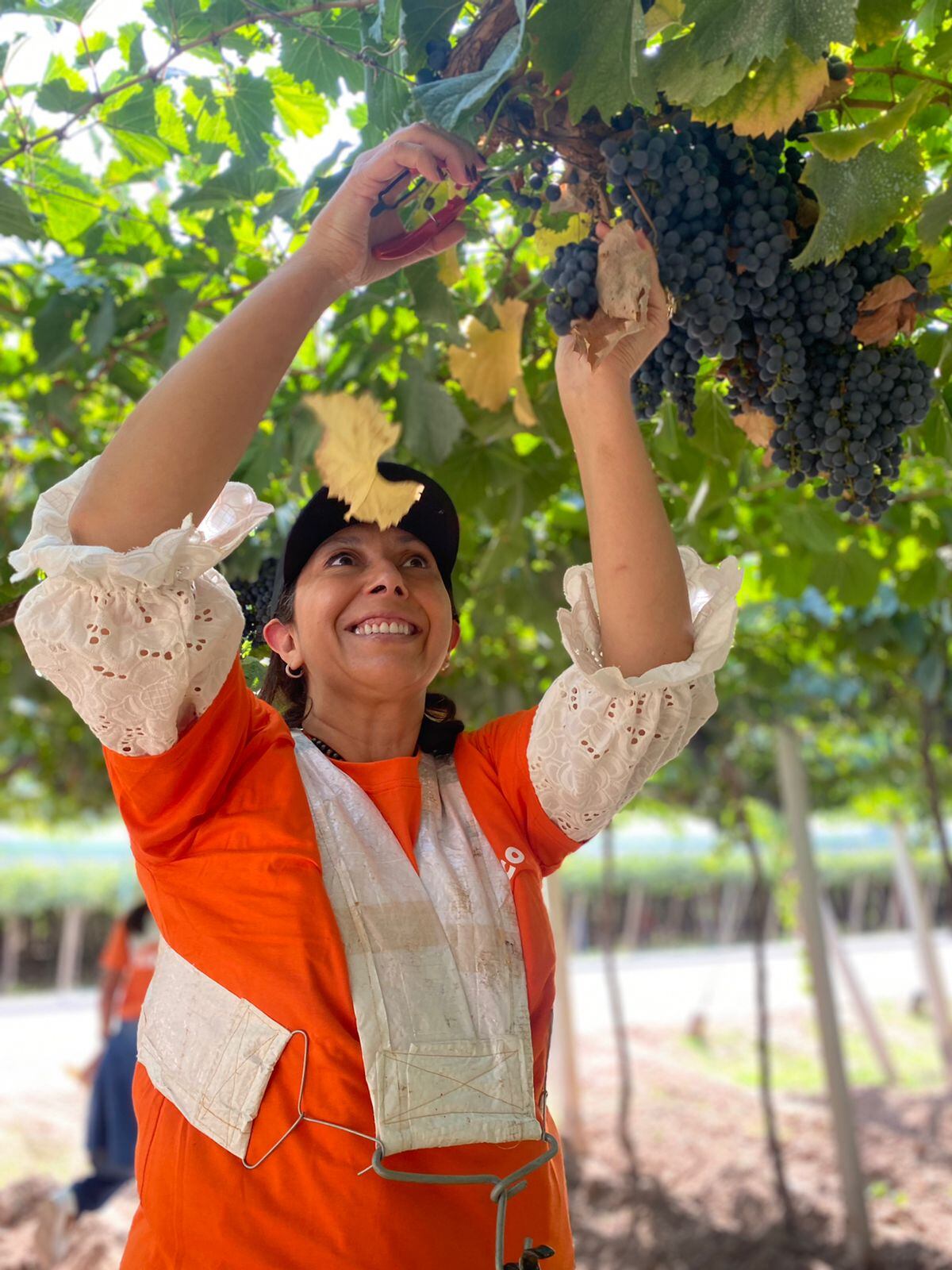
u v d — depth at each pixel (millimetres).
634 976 19172
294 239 2479
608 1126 8992
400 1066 1359
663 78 1361
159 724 1350
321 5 1790
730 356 1539
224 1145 1356
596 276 1467
